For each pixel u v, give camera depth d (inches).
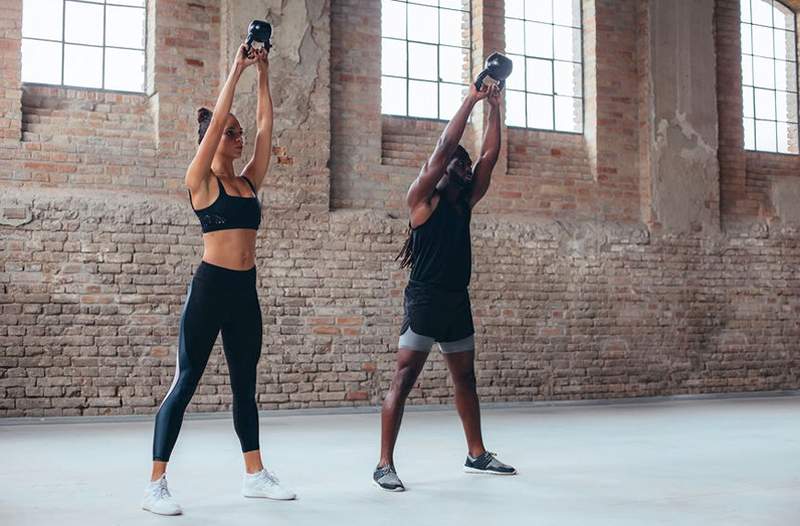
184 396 144.2
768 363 400.2
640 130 388.8
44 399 286.4
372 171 340.5
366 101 341.1
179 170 310.8
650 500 148.6
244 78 317.1
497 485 163.2
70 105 303.1
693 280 388.5
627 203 384.5
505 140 366.0
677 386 381.4
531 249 360.2
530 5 382.0
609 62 385.4
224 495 152.6
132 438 239.3
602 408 334.6
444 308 168.6
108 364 294.0
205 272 147.6
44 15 305.7
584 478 171.2
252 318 151.9
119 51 314.5
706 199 394.3
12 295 285.6
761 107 425.1
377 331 330.6
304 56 325.4
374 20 344.8
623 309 374.0
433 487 160.7
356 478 171.3
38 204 290.4
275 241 319.0
